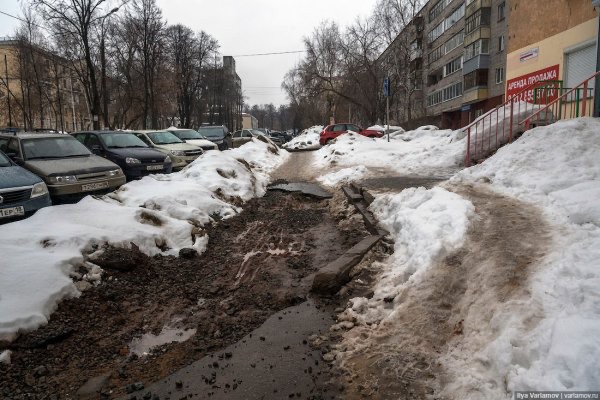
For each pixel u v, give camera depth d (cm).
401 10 4075
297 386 336
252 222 843
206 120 6588
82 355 392
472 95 3675
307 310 468
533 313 322
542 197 578
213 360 378
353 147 1645
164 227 662
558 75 1306
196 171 1010
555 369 255
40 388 344
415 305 413
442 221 537
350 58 4344
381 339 384
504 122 1084
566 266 360
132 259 547
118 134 1253
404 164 1291
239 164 1141
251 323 446
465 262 440
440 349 352
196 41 4662
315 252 659
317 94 4797
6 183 673
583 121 746
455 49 4216
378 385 327
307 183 1260
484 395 287
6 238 502
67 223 580
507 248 440
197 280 559
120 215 638
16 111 4425
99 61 3488
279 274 575
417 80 5150
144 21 3462
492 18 3466
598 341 255
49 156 899
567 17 1262
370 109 4481
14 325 395
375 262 547
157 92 3962
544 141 737
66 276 474
